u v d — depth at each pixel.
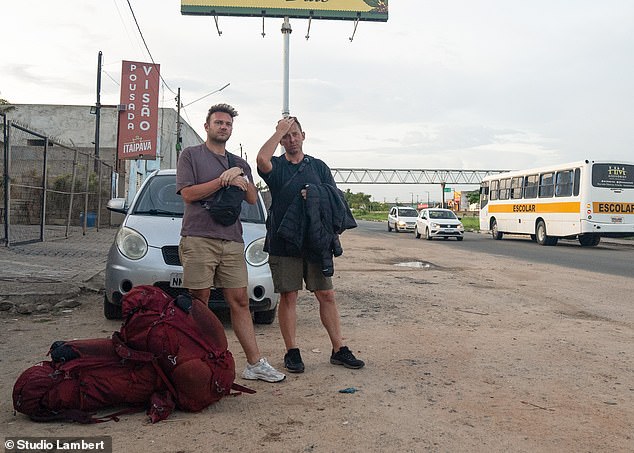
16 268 9.59
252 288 6.29
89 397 3.60
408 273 12.14
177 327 3.73
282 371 4.77
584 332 6.57
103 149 28.75
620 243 26.94
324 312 4.94
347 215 4.82
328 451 3.22
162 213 6.97
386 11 28.41
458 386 4.44
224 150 4.55
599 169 21.81
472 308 8.02
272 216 4.77
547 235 24.05
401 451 3.24
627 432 3.59
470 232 38.91
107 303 6.41
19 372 4.55
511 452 3.25
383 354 5.36
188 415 3.73
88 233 19.56
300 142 4.82
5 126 12.33
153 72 24.47
